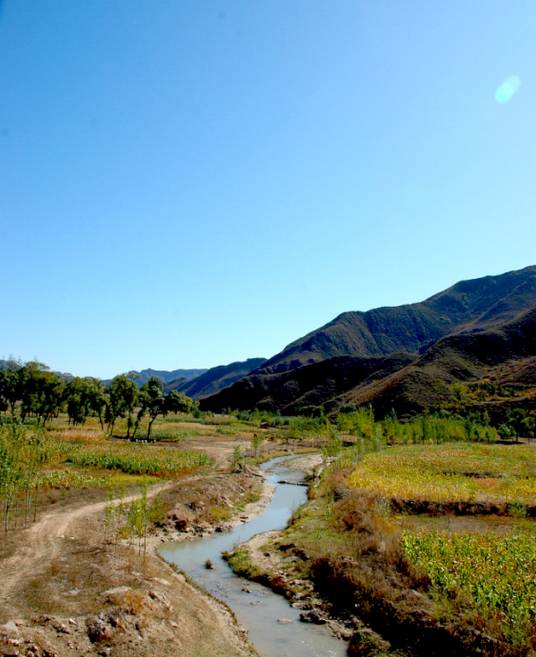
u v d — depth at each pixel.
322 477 60.31
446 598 20.27
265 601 24.48
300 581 26.17
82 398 102.81
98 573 22.61
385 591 22.19
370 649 18.89
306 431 119.31
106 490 44.94
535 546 26.16
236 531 38.84
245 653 18.83
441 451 85.00
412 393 162.12
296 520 39.53
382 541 28.12
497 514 39.19
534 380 158.38
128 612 18.62
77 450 66.38
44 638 15.95
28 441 43.88
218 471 64.06
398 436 104.31
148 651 17.03
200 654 17.94
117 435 101.25
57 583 21.09
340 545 29.78
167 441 99.75
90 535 31.73
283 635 20.75
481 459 72.06
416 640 18.69
